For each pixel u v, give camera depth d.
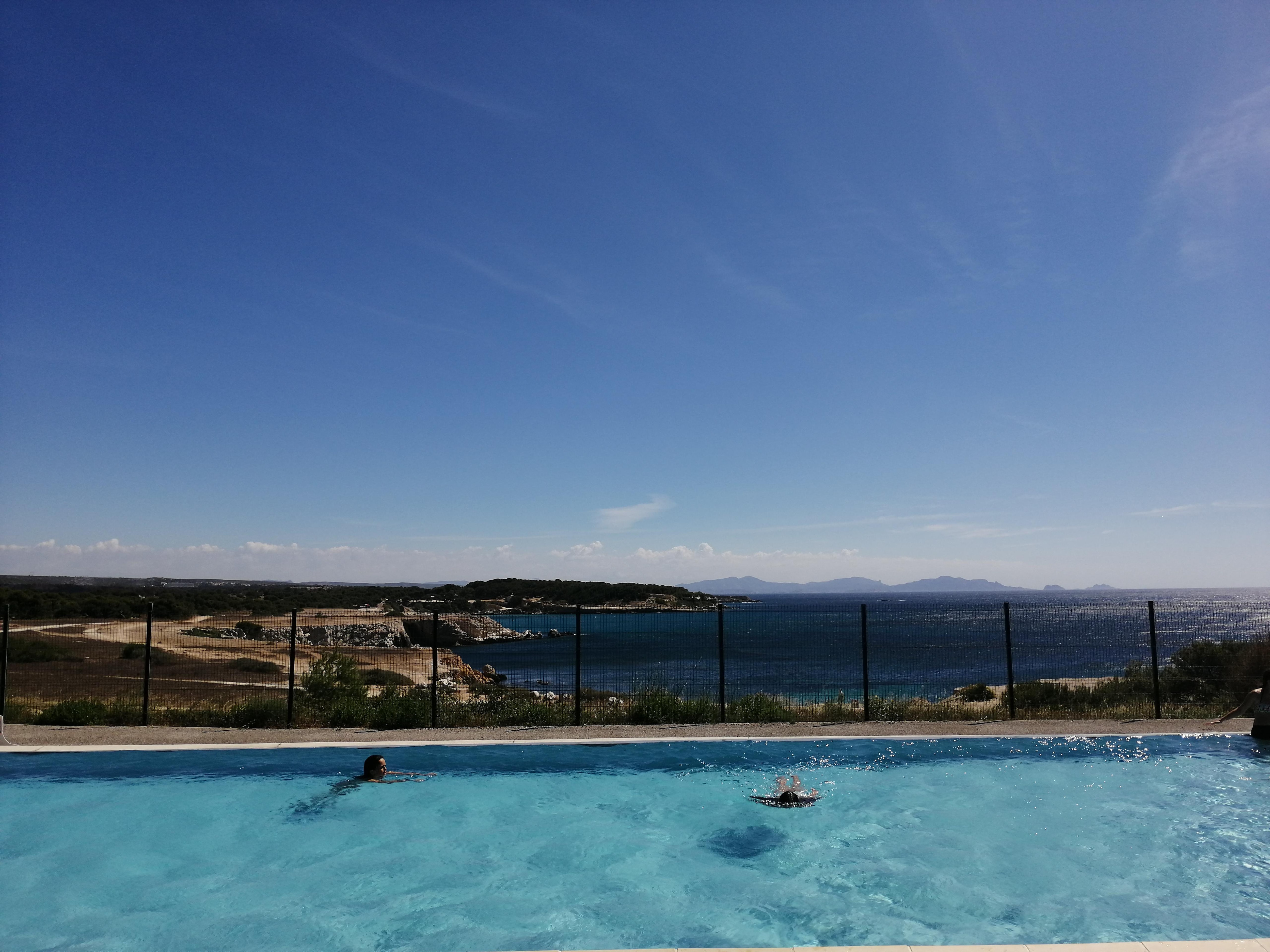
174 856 9.20
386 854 9.35
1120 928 7.31
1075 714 15.04
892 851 9.39
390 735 13.12
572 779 11.78
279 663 33.03
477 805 10.90
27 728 13.47
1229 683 17.34
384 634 55.94
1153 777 11.67
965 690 24.39
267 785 11.32
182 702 17.56
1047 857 9.13
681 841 9.78
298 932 7.38
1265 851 9.23
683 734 13.20
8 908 7.85
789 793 11.13
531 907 7.98
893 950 5.68
